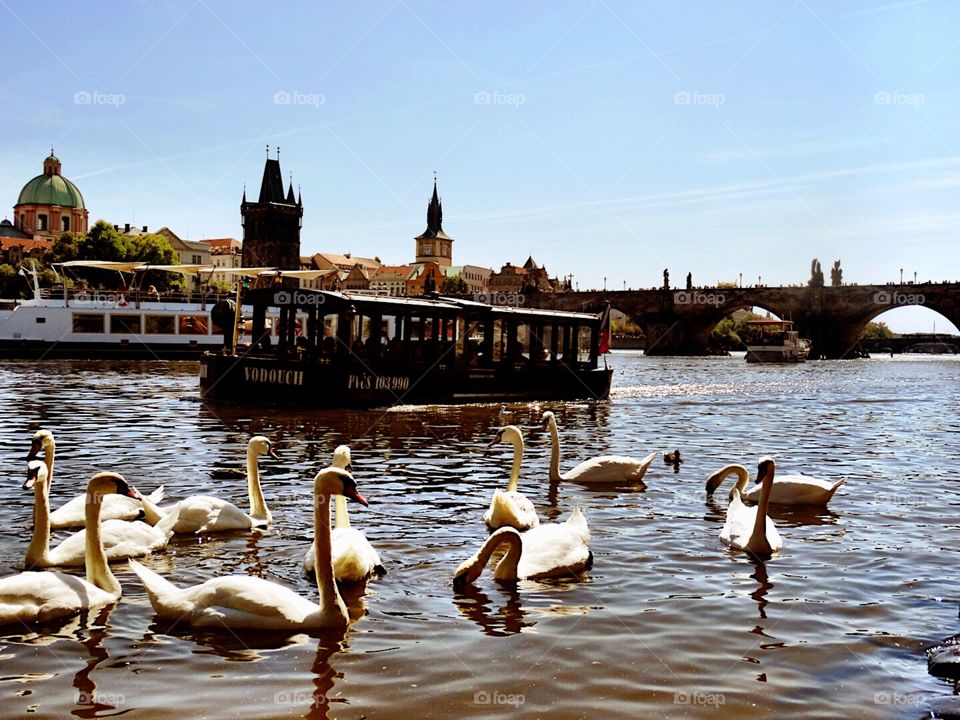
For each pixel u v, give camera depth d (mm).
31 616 8195
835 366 98562
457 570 9617
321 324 29938
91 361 55750
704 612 8883
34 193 193000
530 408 33562
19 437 21062
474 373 33719
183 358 58656
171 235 196500
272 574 9906
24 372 44625
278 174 178625
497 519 11938
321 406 28859
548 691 7000
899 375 74375
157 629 8133
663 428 27688
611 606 9023
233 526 11805
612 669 7434
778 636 8242
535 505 14211
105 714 6496
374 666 7414
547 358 38469
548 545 10344
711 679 7266
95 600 8641
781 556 11102
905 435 26469
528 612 8789
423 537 11734
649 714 6633
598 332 40469
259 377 29578
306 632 8133
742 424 29562
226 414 27000
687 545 11578
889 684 7207
